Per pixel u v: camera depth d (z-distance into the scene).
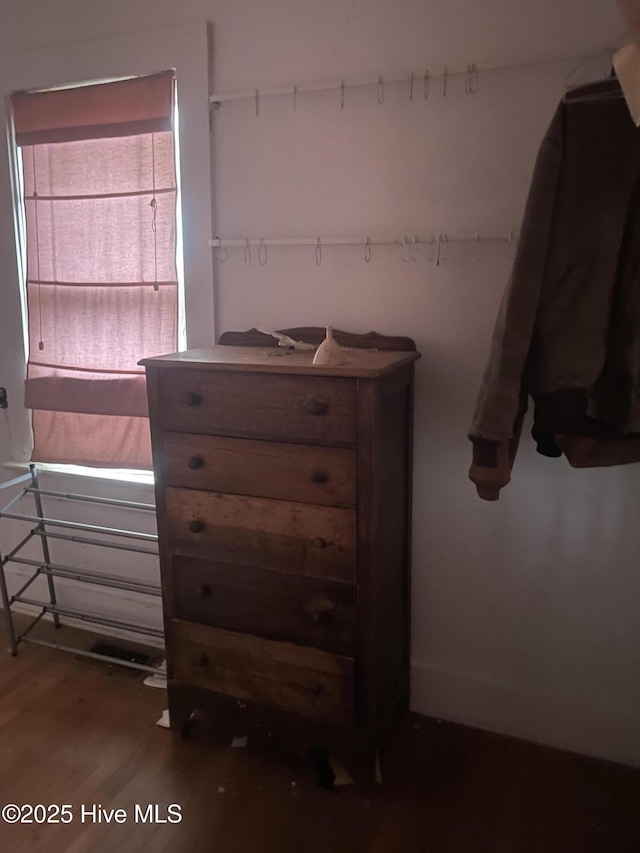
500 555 1.88
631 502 1.72
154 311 2.13
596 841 1.58
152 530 2.32
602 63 1.55
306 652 1.67
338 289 1.90
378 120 1.77
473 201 1.73
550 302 1.36
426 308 1.82
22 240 2.30
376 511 1.53
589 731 1.86
